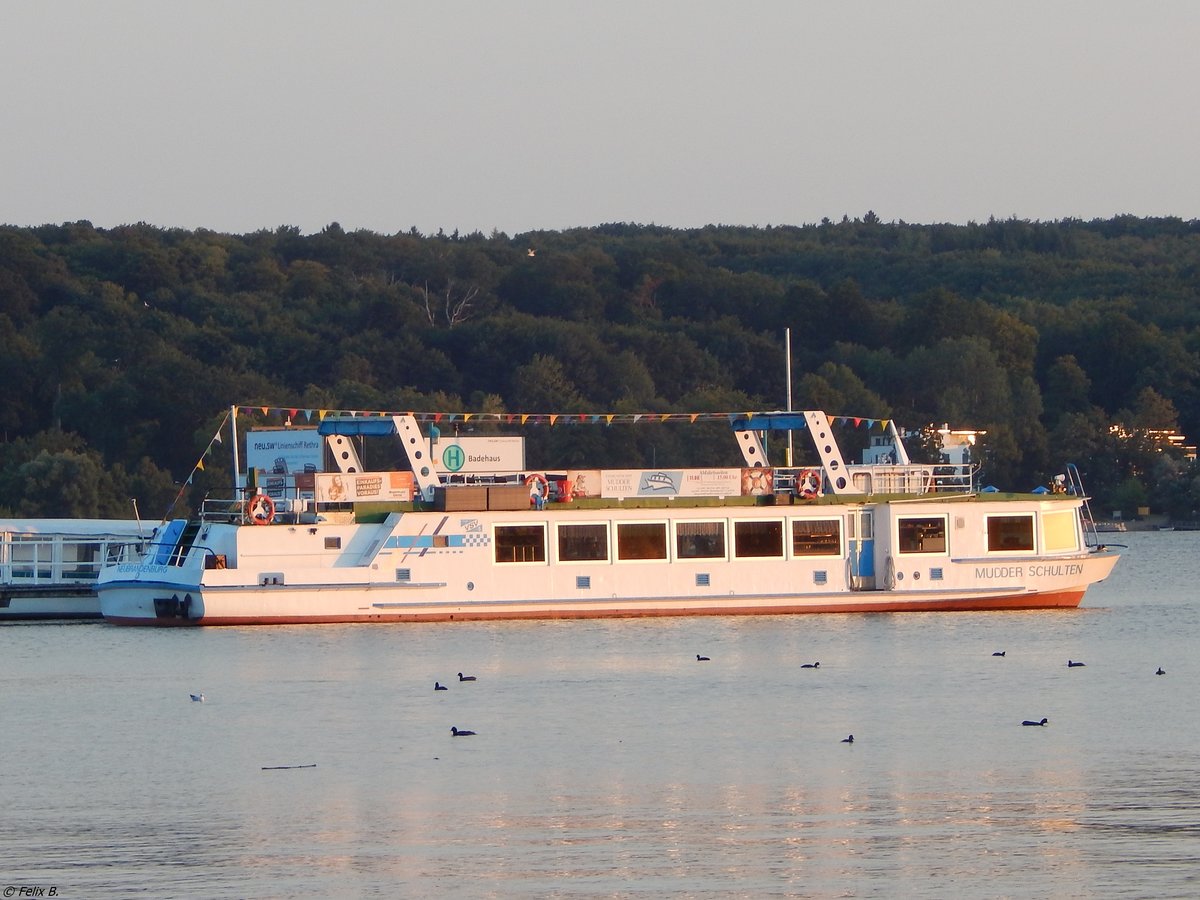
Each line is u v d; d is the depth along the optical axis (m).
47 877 105.69
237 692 175.00
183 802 124.75
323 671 189.00
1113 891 99.56
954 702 164.75
